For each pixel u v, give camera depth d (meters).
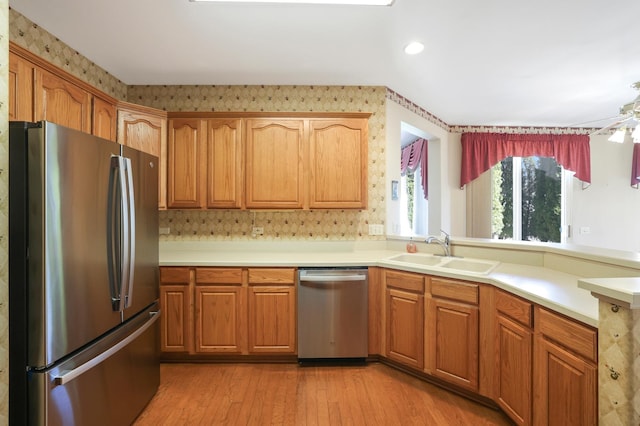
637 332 1.03
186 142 2.92
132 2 2.01
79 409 1.50
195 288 2.65
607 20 2.19
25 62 1.81
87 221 1.55
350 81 3.21
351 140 2.96
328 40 2.45
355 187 2.96
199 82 3.22
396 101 3.53
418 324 2.38
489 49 2.58
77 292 1.49
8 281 1.30
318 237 3.29
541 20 2.18
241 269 2.65
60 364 1.42
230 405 2.09
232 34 2.37
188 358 2.72
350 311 2.61
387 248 3.32
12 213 1.34
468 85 3.33
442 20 2.18
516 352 1.74
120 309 1.75
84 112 2.28
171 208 2.93
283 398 2.17
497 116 4.43
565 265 2.10
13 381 1.33
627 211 5.05
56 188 1.39
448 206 4.76
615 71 3.00
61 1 1.99
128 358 1.87
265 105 3.28
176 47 2.56
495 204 5.15
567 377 1.37
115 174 1.73
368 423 1.91
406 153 5.29
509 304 1.81
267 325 2.64
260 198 2.94
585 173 4.95
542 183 5.15
